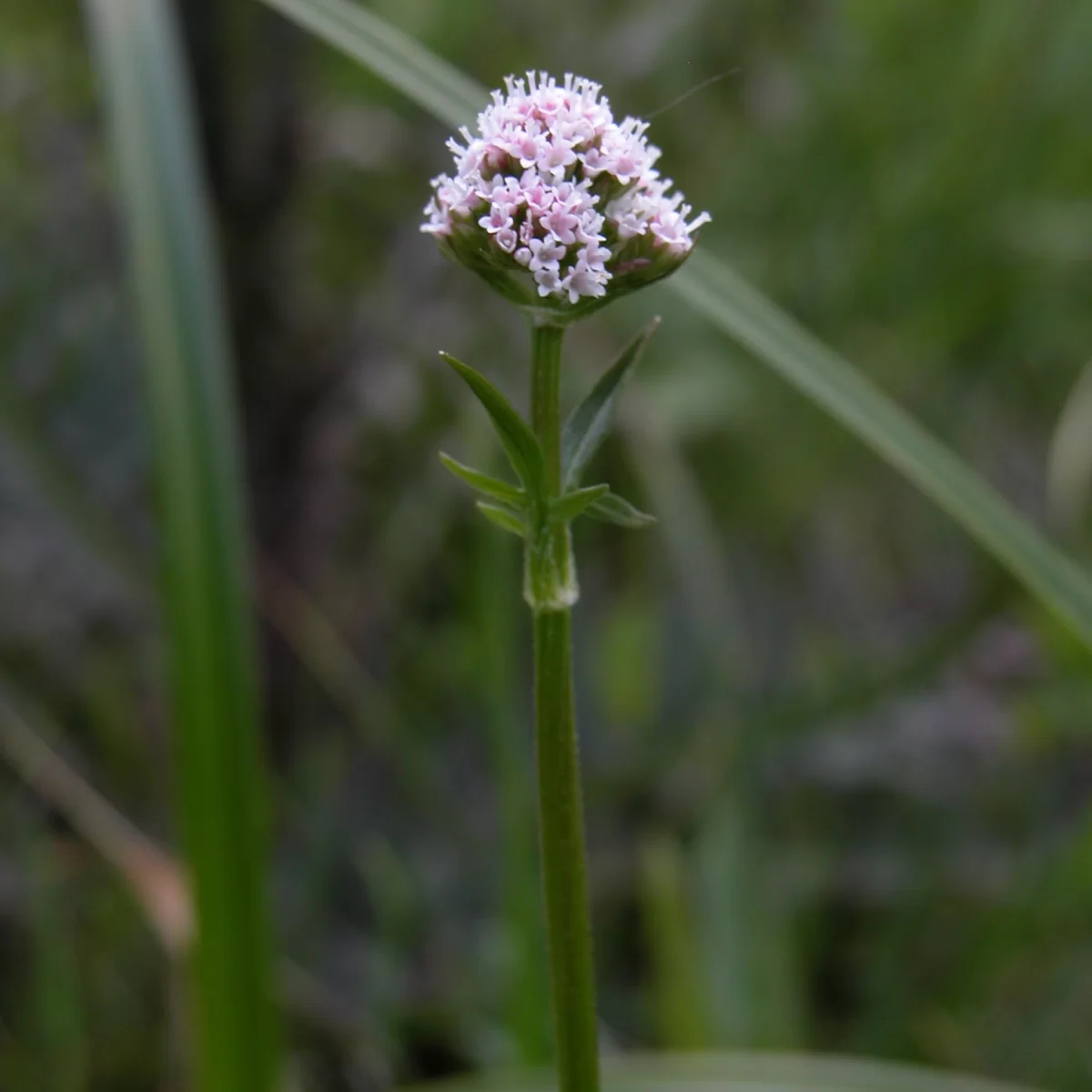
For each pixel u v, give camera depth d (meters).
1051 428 0.82
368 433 0.70
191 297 0.43
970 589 0.77
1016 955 0.59
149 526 0.69
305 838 0.66
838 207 0.78
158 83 0.43
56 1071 0.53
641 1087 0.44
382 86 0.74
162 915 0.52
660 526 0.68
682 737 0.68
